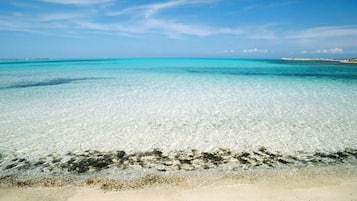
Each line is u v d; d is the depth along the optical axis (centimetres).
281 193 388
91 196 385
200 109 928
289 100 1086
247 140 628
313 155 541
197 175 457
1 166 493
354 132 679
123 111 899
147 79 1928
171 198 376
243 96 1182
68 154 549
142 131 693
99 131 692
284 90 1360
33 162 511
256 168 483
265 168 483
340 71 2778
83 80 1844
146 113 871
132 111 899
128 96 1184
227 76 2194
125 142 616
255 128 717
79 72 2608
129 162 513
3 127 721
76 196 386
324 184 417
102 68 3341
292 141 620
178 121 783
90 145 597
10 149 572
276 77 2088
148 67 3647
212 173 464
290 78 1997
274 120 791
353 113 865
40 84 1609
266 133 677
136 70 2977
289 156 537
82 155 545
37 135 659
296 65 4262
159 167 491
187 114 860
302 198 371
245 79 1928
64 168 487
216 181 433
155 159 527
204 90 1365
